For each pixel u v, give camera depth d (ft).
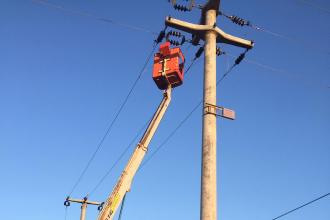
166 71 44.75
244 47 42.27
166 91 46.68
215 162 33.78
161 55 45.83
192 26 40.40
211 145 34.14
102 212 46.14
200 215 32.04
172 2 41.47
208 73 37.45
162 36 43.91
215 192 32.63
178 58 44.78
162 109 47.34
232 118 35.91
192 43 42.39
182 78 45.47
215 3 41.19
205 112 35.55
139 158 48.16
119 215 46.50
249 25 43.32
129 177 47.55
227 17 42.60
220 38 41.29
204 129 34.96
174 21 40.42
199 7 42.29
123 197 47.19
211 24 40.57
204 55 39.06
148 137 48.29
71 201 94.63
